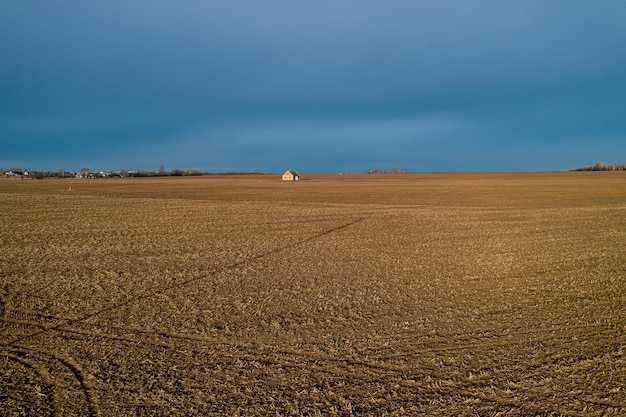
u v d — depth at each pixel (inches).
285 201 1614.2
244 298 390.3
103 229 852.6
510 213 1168.8
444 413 205.0
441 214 1149.1
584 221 986.7
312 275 481.4
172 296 395.9
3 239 722.8
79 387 226.4
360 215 1126.4
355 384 231.9
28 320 327.9
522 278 467.2
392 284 441.7
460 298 391.2
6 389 224.1
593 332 305.0
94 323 321.7
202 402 213.0
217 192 2239.2
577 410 207.2
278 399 216.2
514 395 220.8
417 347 279.6
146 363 254.7
